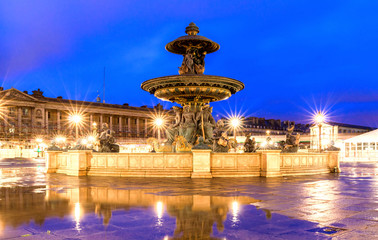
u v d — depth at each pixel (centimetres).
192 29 1980
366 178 1488
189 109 2002
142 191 1036
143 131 13512
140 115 13312
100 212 721
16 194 985
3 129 9869
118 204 814
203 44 2012
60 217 675
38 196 945
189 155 1499
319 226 600
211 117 2066
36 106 10800
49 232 564
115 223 625
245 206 785
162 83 1862
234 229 582
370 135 4531
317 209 750
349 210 738
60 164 1841
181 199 884
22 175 1680
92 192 1018
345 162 3772
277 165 1540
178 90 1870
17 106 10438
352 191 1037
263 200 866
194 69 2000
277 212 718
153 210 741
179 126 2031
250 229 582
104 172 1576
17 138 9725
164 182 1284
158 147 1992
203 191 1034
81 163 1606
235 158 1521
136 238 531
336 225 606
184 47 2048
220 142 1781
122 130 12812
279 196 933
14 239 523
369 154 4478
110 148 1884
